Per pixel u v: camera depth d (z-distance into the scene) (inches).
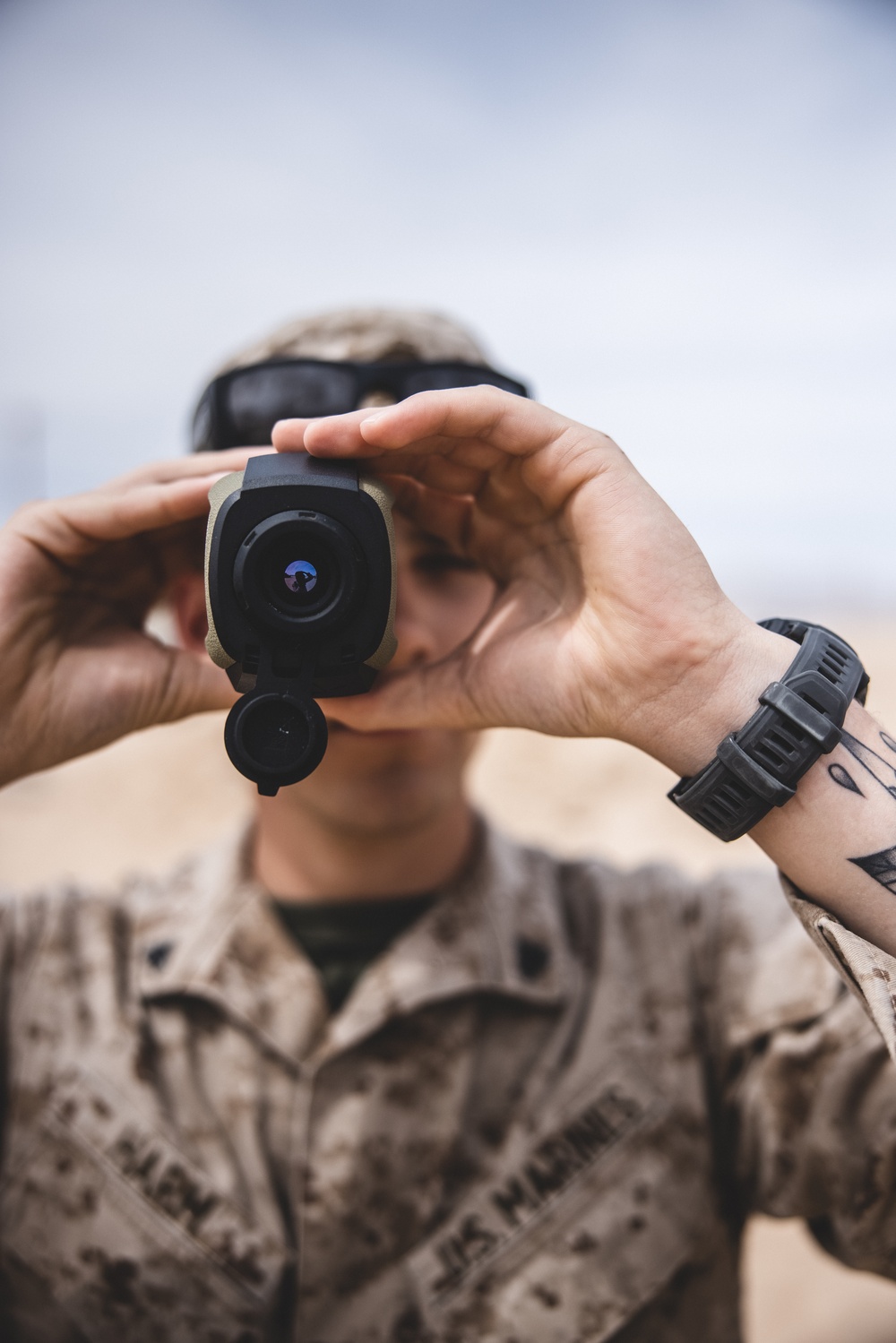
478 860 68.0
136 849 304.7
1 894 69.1
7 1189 59.9
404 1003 60.2
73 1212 58.1
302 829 63.8
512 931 64.4
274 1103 60.6
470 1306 55.2
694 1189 59.1
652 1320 56.6
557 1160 58.4
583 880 71.4
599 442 49.3
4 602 54.7
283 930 65.1
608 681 49.6
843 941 44.4
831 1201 55.4
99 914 68.9
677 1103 60.4
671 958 64.7
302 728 44.9
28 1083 62.0
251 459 48.2
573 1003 62.9
